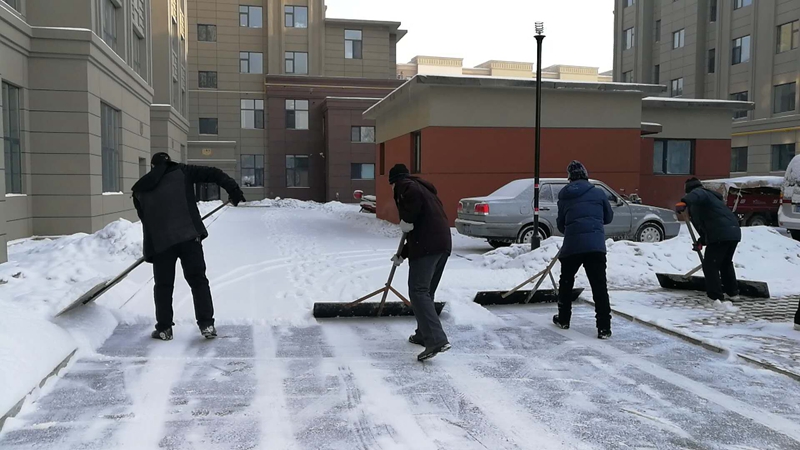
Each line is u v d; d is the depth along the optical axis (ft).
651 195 68.64
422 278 15.93
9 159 42.19
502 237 39.06
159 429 11.33
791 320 20.58
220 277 27.43
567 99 53.98
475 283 25.99
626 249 31.65
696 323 20.15
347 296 23.21
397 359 16.12
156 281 17.54
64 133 45.06
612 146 54.90
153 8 85.10
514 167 53.31
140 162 65.57
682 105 68.08
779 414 12.38
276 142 123.85
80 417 11.83
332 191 119.24
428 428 11.55
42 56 44.16
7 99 41.78
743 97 112.16
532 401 13.06
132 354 16.15
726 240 23.29
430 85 51.08
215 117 125.18
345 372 14.94
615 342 18.08
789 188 42.47
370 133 120.57
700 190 23.93
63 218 45.44
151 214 17.28
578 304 23.90
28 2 44.47
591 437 11.19
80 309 18.44
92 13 45.80
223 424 11.61
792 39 101.71
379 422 11.81
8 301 17.06
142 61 66.39
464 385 14.08
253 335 18.38
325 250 38.70
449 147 52.19
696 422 11.94
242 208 96.68
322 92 124.26
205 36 124.57
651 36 135.74
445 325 19.99
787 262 32.09
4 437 10.84
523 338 18.49
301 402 12.85
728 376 14.84
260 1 126.41
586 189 19.16
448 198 52.44
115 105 53.16
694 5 121.19
